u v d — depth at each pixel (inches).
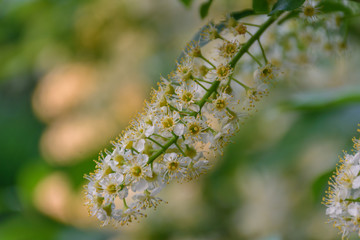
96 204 17.1
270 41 20.0
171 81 17.4
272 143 27.9
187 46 17.7
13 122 54.3
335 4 19.1
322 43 20.0
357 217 16.6
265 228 29.8
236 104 17.4
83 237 29.2
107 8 36.8
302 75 24.3
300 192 29.0
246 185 31.3
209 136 17.1
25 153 55.9
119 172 17.0
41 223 30.8
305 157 28.5
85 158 27.0
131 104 36.5
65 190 30.1
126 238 30.7
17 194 32.2
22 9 36.8
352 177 16.8
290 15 18.7
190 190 32.6
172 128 17.0
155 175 17.1
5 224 31.2
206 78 17.5
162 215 32.1
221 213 31.9
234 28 17.7
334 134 25.0
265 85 17.6
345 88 23.6
